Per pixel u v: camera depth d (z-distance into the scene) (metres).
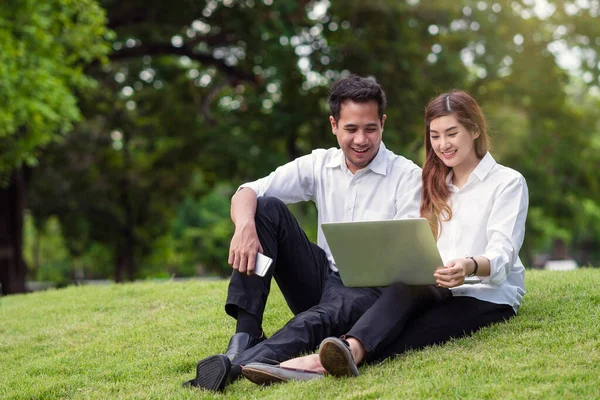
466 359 4.06
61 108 15.73
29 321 7.20
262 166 19.80
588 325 4.46
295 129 19.44
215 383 3.98
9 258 19.30
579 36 20.58
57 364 5.32
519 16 20.28
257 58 18.59
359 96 4.61
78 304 7.66
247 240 4.36
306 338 4.19
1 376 5.20
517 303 4.76
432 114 4.50
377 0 18.42
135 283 8.94
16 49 13.84
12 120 14.52
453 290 4.57
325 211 4.97
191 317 6.32
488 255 4.22
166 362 5.04
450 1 19.03
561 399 3.33
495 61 19.58
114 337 6.00
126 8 18.59
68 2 14.70
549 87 20.75
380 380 3.88
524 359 3.97
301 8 18.27
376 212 4.82
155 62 22.09
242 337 4.29
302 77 19.61
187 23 18.77
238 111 21.55
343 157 4.89
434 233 4.62
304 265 4.66
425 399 3.51
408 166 4.85
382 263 4.23
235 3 17.62
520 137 21.23
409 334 4.38
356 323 4.11
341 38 19.12
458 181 4.63
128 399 4.17
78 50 15.97
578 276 6.68
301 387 3.85
